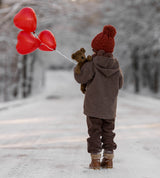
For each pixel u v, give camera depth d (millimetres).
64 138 5543
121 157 3875
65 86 49656
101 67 3166
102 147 3293
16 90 29844
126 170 3186
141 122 8180
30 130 6797
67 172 3102
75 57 3201
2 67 29453
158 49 25500
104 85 3176
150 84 35156
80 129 6789
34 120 9039
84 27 27484
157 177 2928
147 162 3590
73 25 25500
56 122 8336
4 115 11109
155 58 30094
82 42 28109
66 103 18844
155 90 33094
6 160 3752
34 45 3549
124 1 28375
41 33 3566
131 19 26844
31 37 3537
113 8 28719
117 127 7160
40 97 28031
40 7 17750
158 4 25797
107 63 3160
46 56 35500
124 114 10711
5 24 17484
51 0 17906
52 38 3541
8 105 16078
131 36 26953
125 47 28281
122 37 27422
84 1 23938
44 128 7086
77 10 21094
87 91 3229
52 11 19016
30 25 3500
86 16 24641
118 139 5418
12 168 3338
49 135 5953
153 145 4781
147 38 25547
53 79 68375
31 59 30891
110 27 3244
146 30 25312
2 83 30172
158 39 23703
